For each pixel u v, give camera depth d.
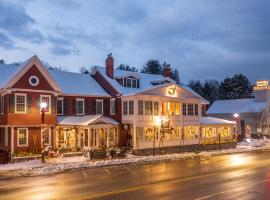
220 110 74.94
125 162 32.69
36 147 36.00
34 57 35.97
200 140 48.38
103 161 32.78
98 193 17.64
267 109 71.12
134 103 41.44
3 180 23.34
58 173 26.64
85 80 45.72
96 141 40.12
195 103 48.41
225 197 16.27
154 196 16.69
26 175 25.62
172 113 45.19
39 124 36.16
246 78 104.06
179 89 46.38
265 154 40.72
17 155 33.31
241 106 73.50
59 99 40.66
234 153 43.00
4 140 35.31
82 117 39.69
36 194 17.66
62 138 39.34
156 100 43.47
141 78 50.31
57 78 43.06
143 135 41.84
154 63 99.94
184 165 30.38
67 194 17.50
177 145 45.16
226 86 103.75
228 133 53.97
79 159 34.44
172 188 18.83
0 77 36.50
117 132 43.19
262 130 68.50
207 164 30.77
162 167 29.14
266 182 20.47
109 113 44.62
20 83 35.03
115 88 43.94
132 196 16.75
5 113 34.31
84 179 23.05
